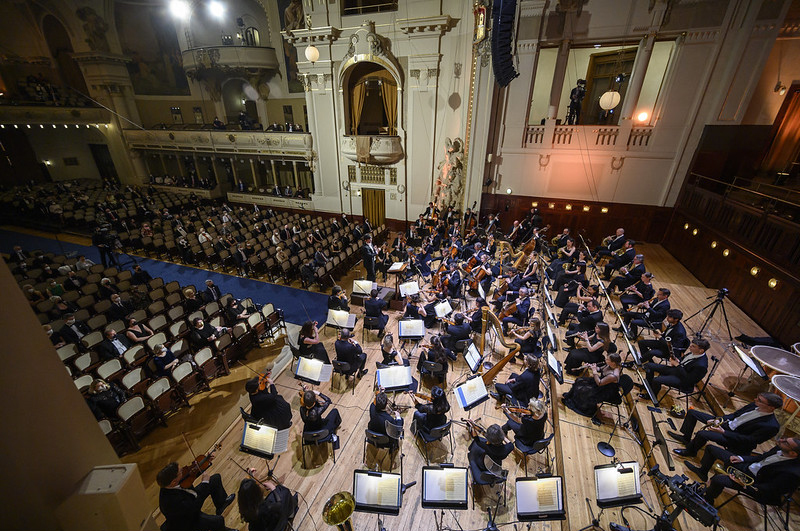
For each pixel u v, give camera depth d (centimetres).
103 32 2394
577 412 665
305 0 1728
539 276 1080
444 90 1656
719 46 1207
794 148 1213
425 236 1669
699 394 670
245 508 421
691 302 989
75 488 144
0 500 129
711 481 478
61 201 2145
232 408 727
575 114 1487
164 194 2498
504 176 1630
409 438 658
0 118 2231
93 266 1380
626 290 966
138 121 2720
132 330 916
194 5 2333
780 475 424
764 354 658
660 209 1441
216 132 2353
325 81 1850
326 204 2177
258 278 1482
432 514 533
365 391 772
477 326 895
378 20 1638
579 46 1384
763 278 872
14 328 117
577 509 509
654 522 491
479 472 522
